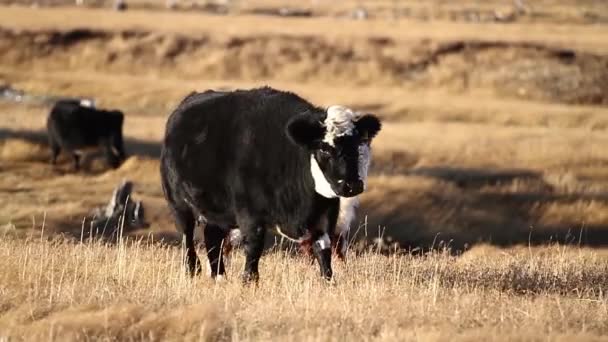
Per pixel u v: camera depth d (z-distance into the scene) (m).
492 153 118.94
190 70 182.50
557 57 180.88
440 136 129.00
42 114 134.12
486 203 94.25
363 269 37.22
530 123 149.12
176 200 37.38
